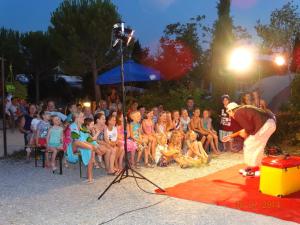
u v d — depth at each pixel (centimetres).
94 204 557
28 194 618
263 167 592
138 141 813
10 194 620
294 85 1091
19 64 2552
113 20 1998
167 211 519
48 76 2708
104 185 664
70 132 720
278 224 463
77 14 1972
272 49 2423
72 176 737
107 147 745
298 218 482
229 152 983
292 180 586
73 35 1912
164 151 811
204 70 2109
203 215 500
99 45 1992
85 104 1028
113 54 2023
